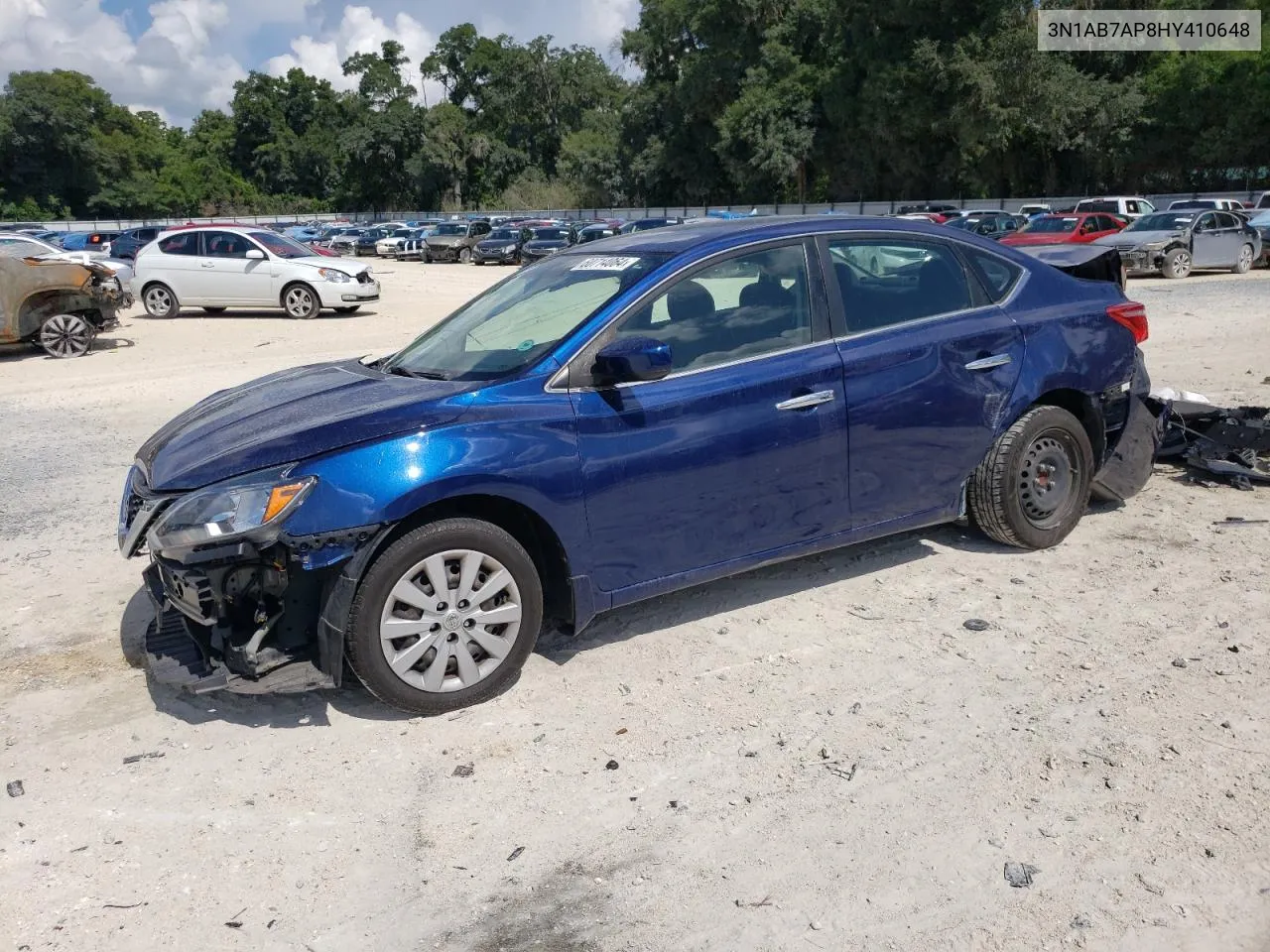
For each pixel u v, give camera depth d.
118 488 7.28
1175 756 3.37
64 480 7.55
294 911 2.84
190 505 3.59
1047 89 46.69
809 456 4.38
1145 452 5.66
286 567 3.62
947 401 4.71
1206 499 5.96
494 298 4.92
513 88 94.56
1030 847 2.96
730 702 3.87
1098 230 24.39
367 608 3.62
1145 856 2.90
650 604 4.81
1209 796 3.15
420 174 93.19
